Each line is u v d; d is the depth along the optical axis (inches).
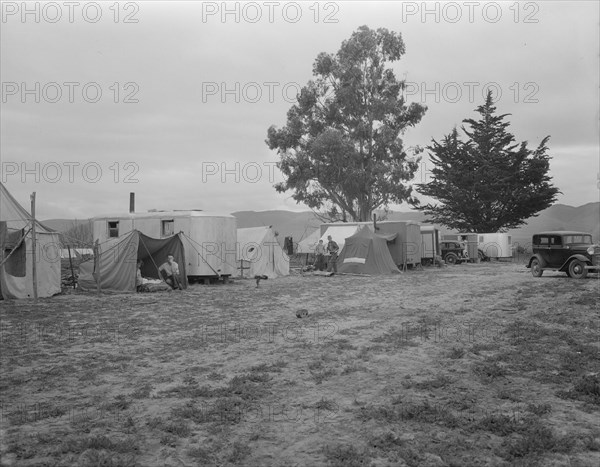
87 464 183.9
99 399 260.7
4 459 189.0
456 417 225.6
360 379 289.1
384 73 1974.7
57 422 228.8
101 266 803.4
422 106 1966.0
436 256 1494.8
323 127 2033.7
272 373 304.3
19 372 314.3
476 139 2402.8
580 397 247.9
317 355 346.3
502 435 207.3
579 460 183.9
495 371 292.2
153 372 313.1
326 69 2006.6
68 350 374.6
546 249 904.9
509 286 771.4
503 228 2541.8
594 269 837.2
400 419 225.3
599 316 460.4
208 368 318.7
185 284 843.4
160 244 839.1
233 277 1051.9
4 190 740.0
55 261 751.7
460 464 181.9
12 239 684.1
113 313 557.3
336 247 1195.9
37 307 604.1
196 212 943.0
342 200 2021.4
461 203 2352.4
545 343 363.6
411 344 370.6
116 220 978.7
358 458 187.8
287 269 1143.6
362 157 1947.6
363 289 798.5
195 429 217.8
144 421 227.6
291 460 188.7
